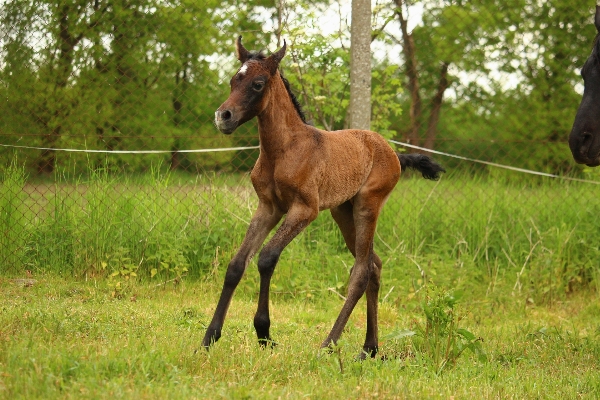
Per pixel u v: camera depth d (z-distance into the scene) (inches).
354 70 265.6
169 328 191.0
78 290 243.3
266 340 174.9
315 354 169.0
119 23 278.4
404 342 200.7
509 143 338.6
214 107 292.5
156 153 286.7
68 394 122.1
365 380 150.9
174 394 128.0
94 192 272.1
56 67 274.7
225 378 147.3
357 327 233.3
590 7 337.1
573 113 339.6
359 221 201.8
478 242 298.0
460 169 324.8
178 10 280.8
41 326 175.6
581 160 188.9
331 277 273.3
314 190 183.9
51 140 275.4
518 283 281.3
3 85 271.6
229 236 276.5
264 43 293.3
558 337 217.3
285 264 269.7
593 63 188.1
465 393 148.2
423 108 324.8
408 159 221.9
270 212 187.9
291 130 184.2
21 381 126.3
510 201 313.1
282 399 133.6
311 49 293.3
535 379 166.7
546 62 338.0
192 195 283.6
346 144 197.0
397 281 268.8
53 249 265.7
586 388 161.3
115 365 139.6
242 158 306.8
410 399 140.3
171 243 269.3
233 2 286.8
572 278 292.4
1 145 270.4
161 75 285.1
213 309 234.2
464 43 325.1
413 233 295.6
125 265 259.4
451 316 176.7
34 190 273.9
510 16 330.3
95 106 279.0
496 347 203.9
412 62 313.3
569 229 302.2
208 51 287.0
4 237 264.4
